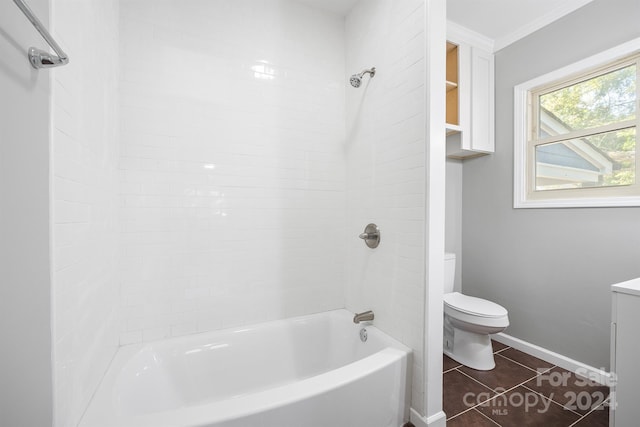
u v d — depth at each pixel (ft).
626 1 5.49
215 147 5.64
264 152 6.11
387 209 5.45
